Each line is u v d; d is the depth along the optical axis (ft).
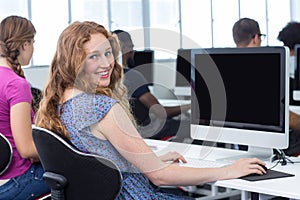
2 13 19.62
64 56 6.13
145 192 6.38
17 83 7.92
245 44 11.76
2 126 8.07
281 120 7.21
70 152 6.02
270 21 26.61
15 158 8.06
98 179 6.02
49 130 6.17
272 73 7.25
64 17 20.67
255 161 6.88
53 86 6.33
